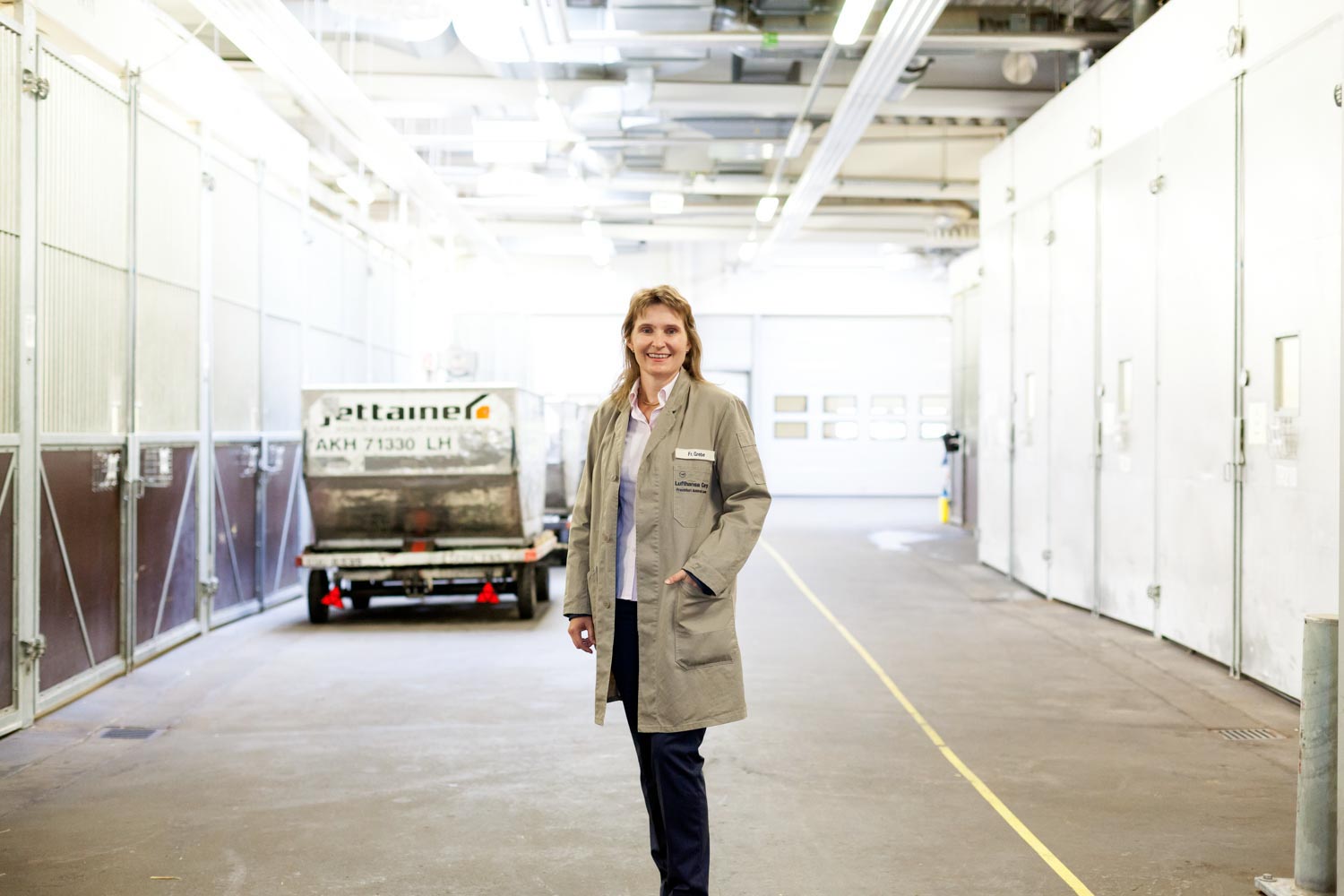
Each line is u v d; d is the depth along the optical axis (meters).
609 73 12.77
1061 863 3.91
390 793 4.73
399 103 12.77
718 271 26.16
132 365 7.42
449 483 9.10
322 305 12.18
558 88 12.52
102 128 7.04
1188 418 7.73
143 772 5.05
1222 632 7.27
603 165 15.94
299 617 9.72
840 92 12.80
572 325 25.17
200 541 8.75
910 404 26.45
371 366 14.38
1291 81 6.34
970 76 14.05
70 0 6.61
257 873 3.83
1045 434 10.71
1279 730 5.76
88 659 6.80
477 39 8.05
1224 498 7.20
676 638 3.06
